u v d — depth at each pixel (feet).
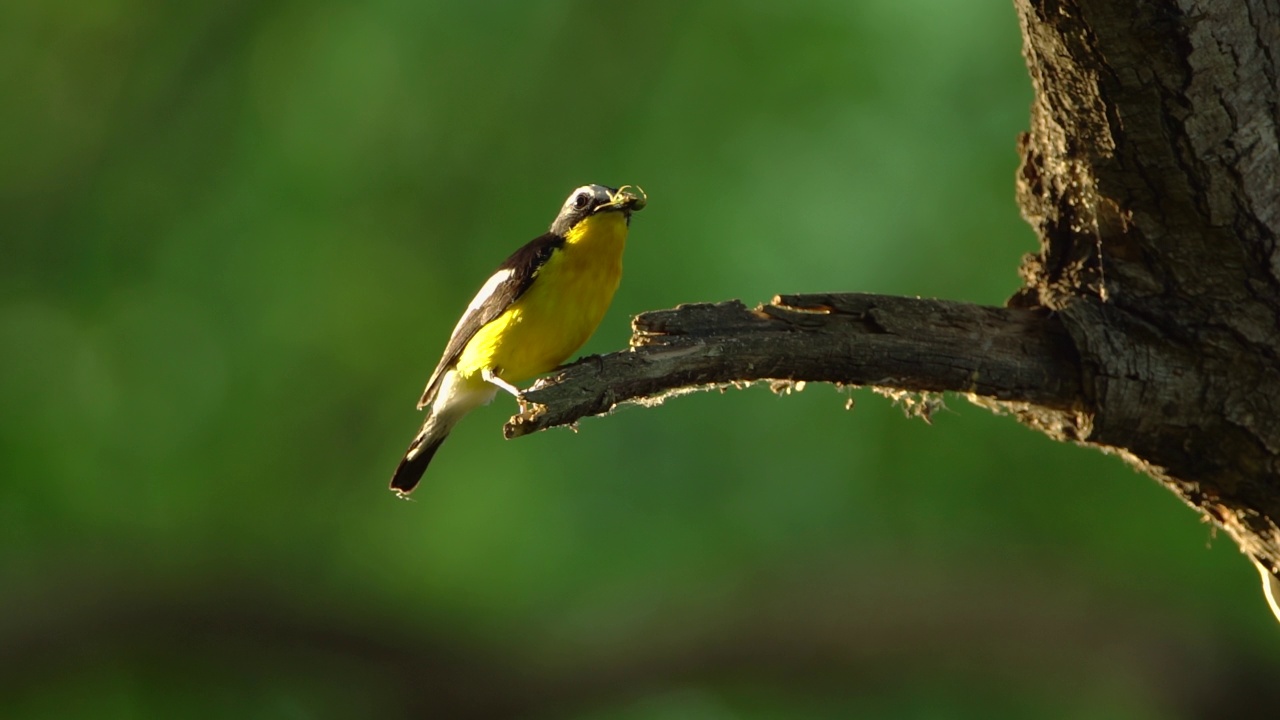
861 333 19.10
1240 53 15.98
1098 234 18.39
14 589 46.09
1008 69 44.55
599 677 48.03
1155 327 18.04
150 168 48.60
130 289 47.14
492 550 46.01
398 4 47.24
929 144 44.47
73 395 46.98
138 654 47.91
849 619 46.37
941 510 43.88
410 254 47.65
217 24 49.57
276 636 47.60
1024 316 19.39
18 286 47.98
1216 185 16.81
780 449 44.47
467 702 48.29
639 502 44.04
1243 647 44.39
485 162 47.65
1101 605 45.68
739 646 47.42
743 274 42.93
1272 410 17.57
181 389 46.73
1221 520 19.39
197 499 46.62
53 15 50.85
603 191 28.14
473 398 29.50
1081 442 20.20
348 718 49.29
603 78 47.98
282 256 46.01
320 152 47.09
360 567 48.80
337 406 47.73
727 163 44.93
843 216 43.60
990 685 48.37
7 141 49.62
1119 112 16.67
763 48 45.93
